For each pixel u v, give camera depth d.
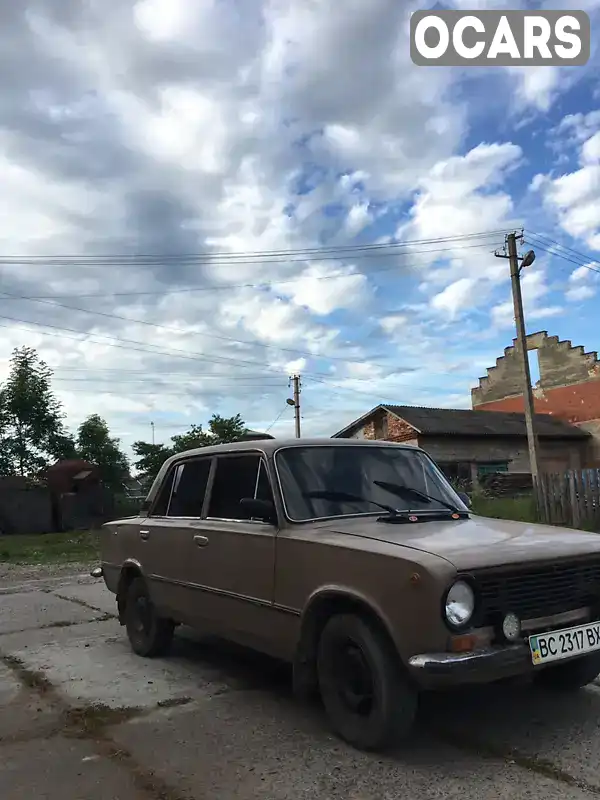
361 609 3.80
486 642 3.46
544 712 4.26
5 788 3.47
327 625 3.92
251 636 4.56
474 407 41.81
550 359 37.78
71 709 4.63
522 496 21.91
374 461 4.95
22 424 28.44
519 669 3.45
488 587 3.50
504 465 31.09
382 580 3.57
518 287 21.52
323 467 4.75
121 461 31.81
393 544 3.73
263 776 3.49
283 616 4.23
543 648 3.54
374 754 3.70
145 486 35.03
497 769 3.48
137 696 4.87
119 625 7.40
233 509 4.98
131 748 3.94
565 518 15.46
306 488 4.57
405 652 3.43
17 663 5.89
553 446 33.94
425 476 5.10
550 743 3.79
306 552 4.08
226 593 4.78
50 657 6.05
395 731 3.58
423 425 29.38
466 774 3.43
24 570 13.20
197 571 5.16
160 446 35.19
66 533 24.92
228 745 3.92
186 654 6.03
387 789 3.30
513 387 39.84
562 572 3.79
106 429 31.38
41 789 3.45
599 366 35.50
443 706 4.38
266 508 4.46
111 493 28.80
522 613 3.60
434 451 29.23
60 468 27.94
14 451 27.80
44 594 9.75
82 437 30.83
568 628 3.68
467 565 3.45
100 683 5.21
